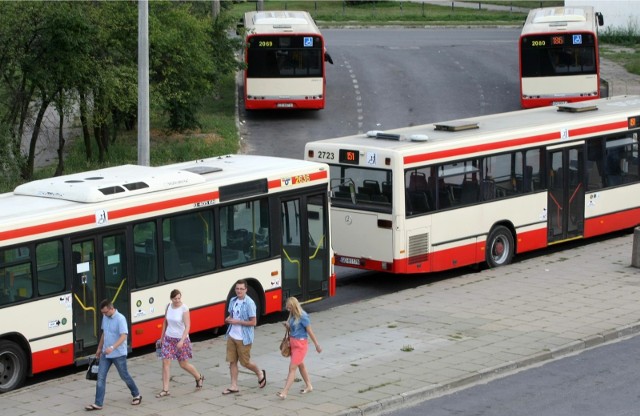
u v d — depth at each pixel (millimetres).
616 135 34656
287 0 106625
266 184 25641
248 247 25391
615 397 20203
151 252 23406
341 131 53031
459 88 62188
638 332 25047
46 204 22406
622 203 35031
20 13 38250
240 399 19906
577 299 27609
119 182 23281
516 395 20391
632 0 83688
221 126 53438
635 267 31219
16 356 21031
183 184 24203
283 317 27203
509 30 85688
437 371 21594
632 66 69000
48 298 21469
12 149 40219
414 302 27891
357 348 23484
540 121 33375
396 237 28750
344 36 82250
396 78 65000
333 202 30047
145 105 32312
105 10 42375
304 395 20109
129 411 19266
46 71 39156
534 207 32281
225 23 54500
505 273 30953
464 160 30281
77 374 22250
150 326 23375
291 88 55406
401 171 28609
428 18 92062
